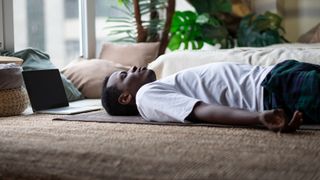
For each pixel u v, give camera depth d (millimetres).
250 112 1469
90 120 1790
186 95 1722
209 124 1562
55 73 2393
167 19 3498
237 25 4094
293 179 871
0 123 1781
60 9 3314
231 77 1709
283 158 1006
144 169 968
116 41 3555
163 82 1760
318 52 2080
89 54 3395
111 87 1927
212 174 906
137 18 3457
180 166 959
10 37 2756
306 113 1522
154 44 3205
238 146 1155
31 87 2217
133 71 1933
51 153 1123
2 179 1128
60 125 1652
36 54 2750
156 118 1684
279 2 4156
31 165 1103
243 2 4098
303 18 4191
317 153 1061
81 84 2875
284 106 1560
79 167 1039
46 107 2256
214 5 4008
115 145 1174
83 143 1212
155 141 1239
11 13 2752
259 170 917
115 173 982
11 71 2100
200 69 1813
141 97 1712
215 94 1694
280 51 2154
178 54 2367
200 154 1056
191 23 3756
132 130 1478
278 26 3863
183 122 1600
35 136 1369
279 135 1329
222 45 3828
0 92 2066
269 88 1566
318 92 1496
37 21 3115
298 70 1576
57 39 3322
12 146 1218
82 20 3416
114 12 3650
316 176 880
